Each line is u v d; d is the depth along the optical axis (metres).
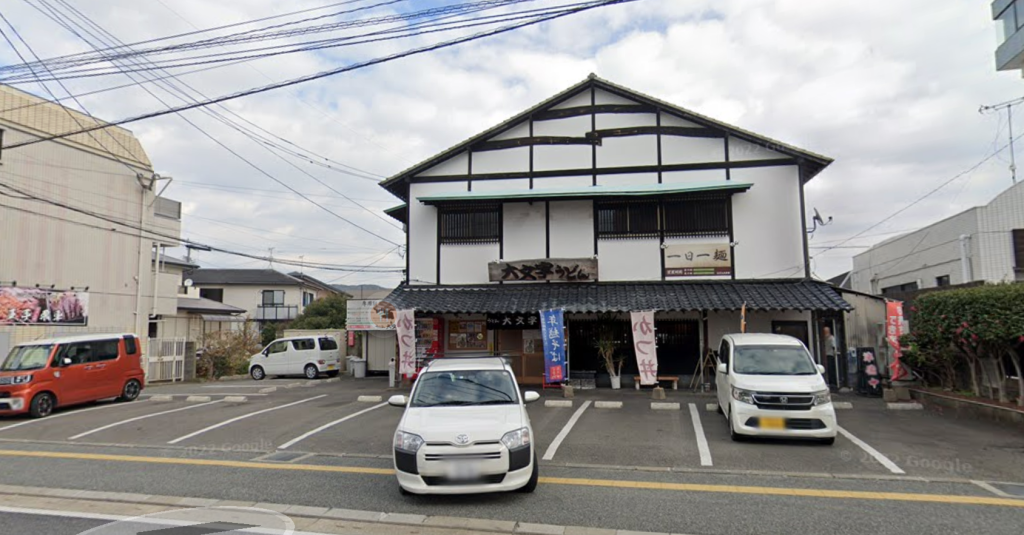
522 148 17.33
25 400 12.45
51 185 18.44
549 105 17.22
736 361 10.34
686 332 16.16
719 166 16.30
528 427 6.71
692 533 5.40
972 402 11.27
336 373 23.23
